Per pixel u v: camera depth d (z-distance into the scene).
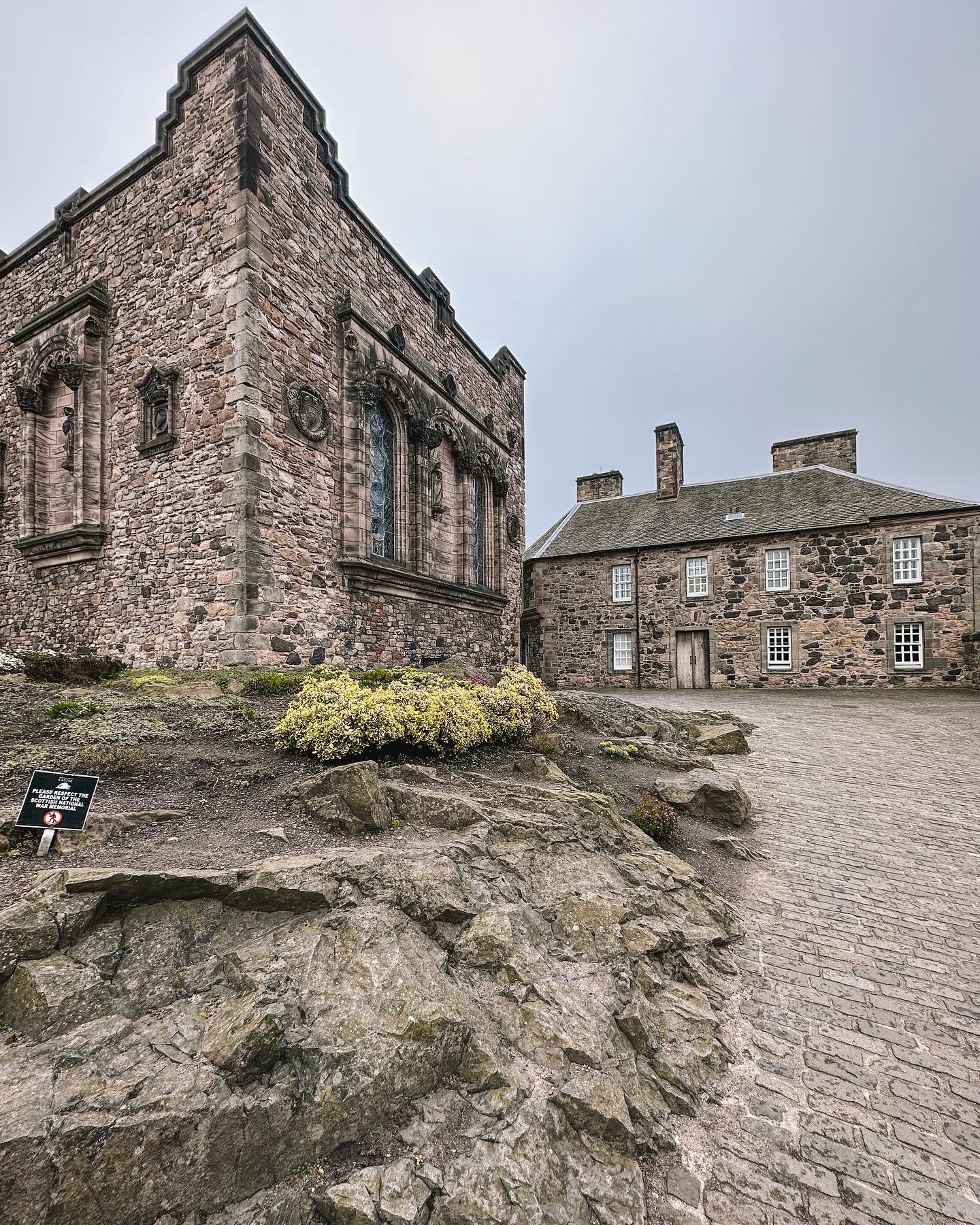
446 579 14.96
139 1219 2.01
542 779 6.20
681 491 24.77
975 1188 2.59
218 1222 2.10
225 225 9.44
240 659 8.86
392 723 5.68
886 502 19.55
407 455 13.30
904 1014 3.69
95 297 10.84
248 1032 2.39
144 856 3.46
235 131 9.40
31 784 3.35
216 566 9.20
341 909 3.26
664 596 22.52
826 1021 3.64
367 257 12.38
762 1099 3.06
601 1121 2.70
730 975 4.07
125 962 2.75
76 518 10.82
